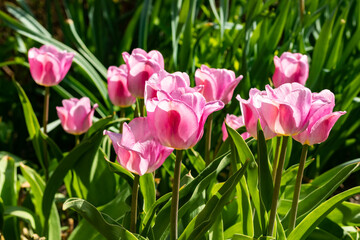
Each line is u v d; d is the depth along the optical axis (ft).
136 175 2.58
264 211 2.69
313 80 4.27
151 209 2.71
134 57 2.92
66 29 5.33
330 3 5.17
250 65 4.73
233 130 2.66
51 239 3.29
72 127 3.59
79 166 3.34
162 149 2.44
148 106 2.29
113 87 3.39
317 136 2.45
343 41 5.11
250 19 4.45
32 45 5.91
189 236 2.49
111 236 2.51
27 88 6.03
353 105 4.45
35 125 3.63
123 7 7.67
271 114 2.40
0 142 5.17
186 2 4.92
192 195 2.70
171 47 5.79
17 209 3.28
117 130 4.29
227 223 3.13
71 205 2.42
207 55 5.24
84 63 4.64
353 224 3.02
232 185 2.47
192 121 2.26
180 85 2.47
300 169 2.60
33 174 3.53
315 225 2.69
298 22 4.87
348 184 4.88
